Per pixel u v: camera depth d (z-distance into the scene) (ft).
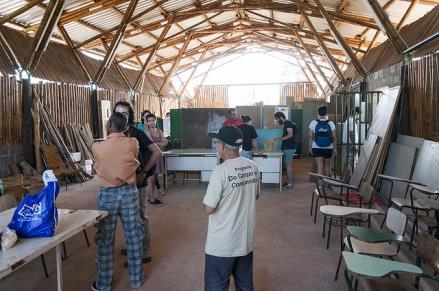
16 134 23.26
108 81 37.50
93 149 9.63
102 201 9.53
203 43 51.98
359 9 29.66
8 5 23.00
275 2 34.73
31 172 22.94
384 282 7.45
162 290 10.04
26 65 23.62
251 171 7.57
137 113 43.01
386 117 19.56
